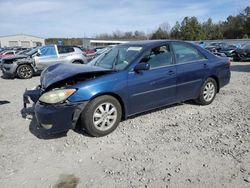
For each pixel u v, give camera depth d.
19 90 8.92
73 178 3.23
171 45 5.25
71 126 4.08
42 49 12.66
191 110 5.59
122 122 4.95
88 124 4.20
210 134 4.34
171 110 5.59
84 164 3.53
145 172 3.29
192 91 5.53
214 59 5.93
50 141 4.25
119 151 3.85
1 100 7.21
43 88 4.54
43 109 3.98
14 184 3.14
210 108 5.71
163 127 4.69
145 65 4.46
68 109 3.99
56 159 3.69
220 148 3.83
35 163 3.60
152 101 4.88
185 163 3.45
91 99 4.19
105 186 3.04
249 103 6.04
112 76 4.39
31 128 4.84
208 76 5.75
